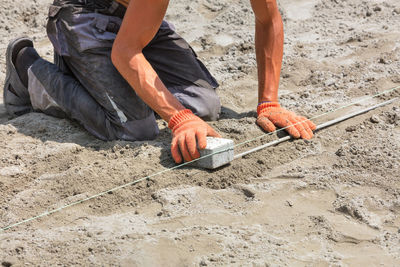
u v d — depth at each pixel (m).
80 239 4.54
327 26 6.13
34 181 4.81
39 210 4.68
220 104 5.27
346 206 4.64
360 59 5.69
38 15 6.29
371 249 4.49
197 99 5.18
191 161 4.84
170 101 4.91
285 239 4.53
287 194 4.73
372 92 5.38
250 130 5.06
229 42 5.96
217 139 4.87
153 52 5.20
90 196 4.73
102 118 5.07
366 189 4.73
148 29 4.87
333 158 4.91
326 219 4.60
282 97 5.40
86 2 5.06
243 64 5.70
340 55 5.75
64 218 4.64
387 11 6.27
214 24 6.14
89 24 5.02
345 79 5.52
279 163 4.89
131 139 5.05
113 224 4.61
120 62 4.90
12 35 6.10
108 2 5.05
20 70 5.24
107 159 4.93
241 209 4.66
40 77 5.17
